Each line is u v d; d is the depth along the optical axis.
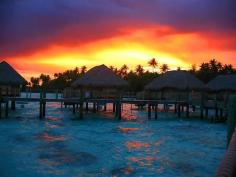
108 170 10.80
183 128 22.47
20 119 25.48
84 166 11.23
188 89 34.62
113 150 13.97
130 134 19.09
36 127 21.08
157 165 11.56
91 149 14.08
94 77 33.06
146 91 41.25
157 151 13.98
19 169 10.66
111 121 26.31
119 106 27.47
